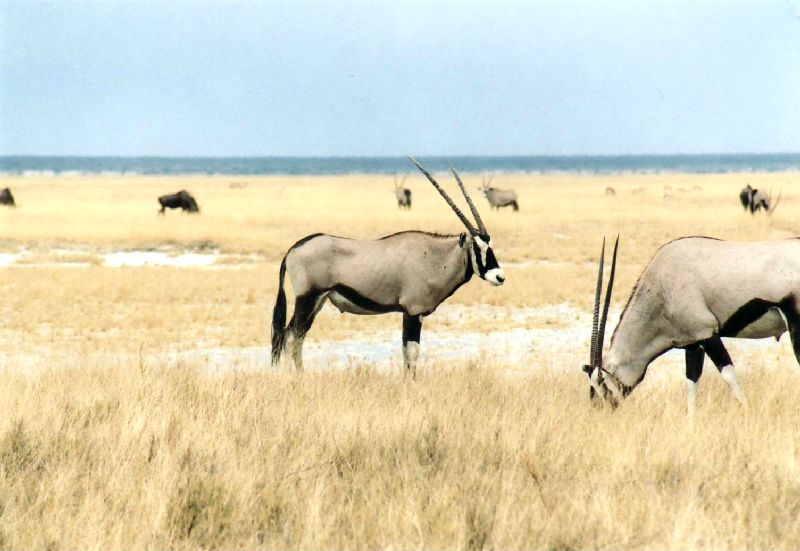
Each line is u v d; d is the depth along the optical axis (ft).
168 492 29.63
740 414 41.75
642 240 185.47
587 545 26.17
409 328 58.03
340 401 44.57
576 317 92.43
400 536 26.63
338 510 28.30
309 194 403.95
